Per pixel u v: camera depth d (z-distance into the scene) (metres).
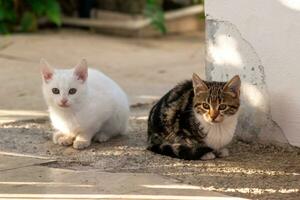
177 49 13.90
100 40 14.52
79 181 5.80
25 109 8.66
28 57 12.44
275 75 6.78
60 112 6.84
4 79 10.56
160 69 11.70
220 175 6.02
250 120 7.07
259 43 6.86
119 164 6.34
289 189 5.66
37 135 7.45
